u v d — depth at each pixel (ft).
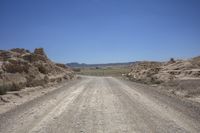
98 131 28.78
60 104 50.98
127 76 253.65
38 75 122.42
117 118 36.09
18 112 41.98
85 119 35.58
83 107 46.70
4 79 91.86
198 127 29.89
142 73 220.43
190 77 145.28
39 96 68.54
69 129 29.73
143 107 46.03
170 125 31.04
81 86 105.19
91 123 32.94
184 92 77.00
